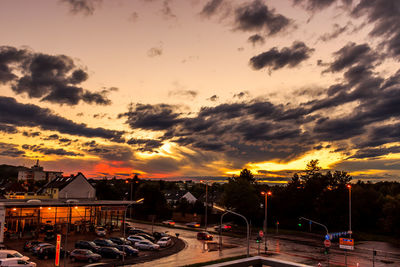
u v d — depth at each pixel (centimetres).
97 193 11469
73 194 8131
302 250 5191
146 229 7531
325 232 7838
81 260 3991
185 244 5597
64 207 6788
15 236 5391
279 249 5222
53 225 6091
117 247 4594
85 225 6397
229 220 10062
